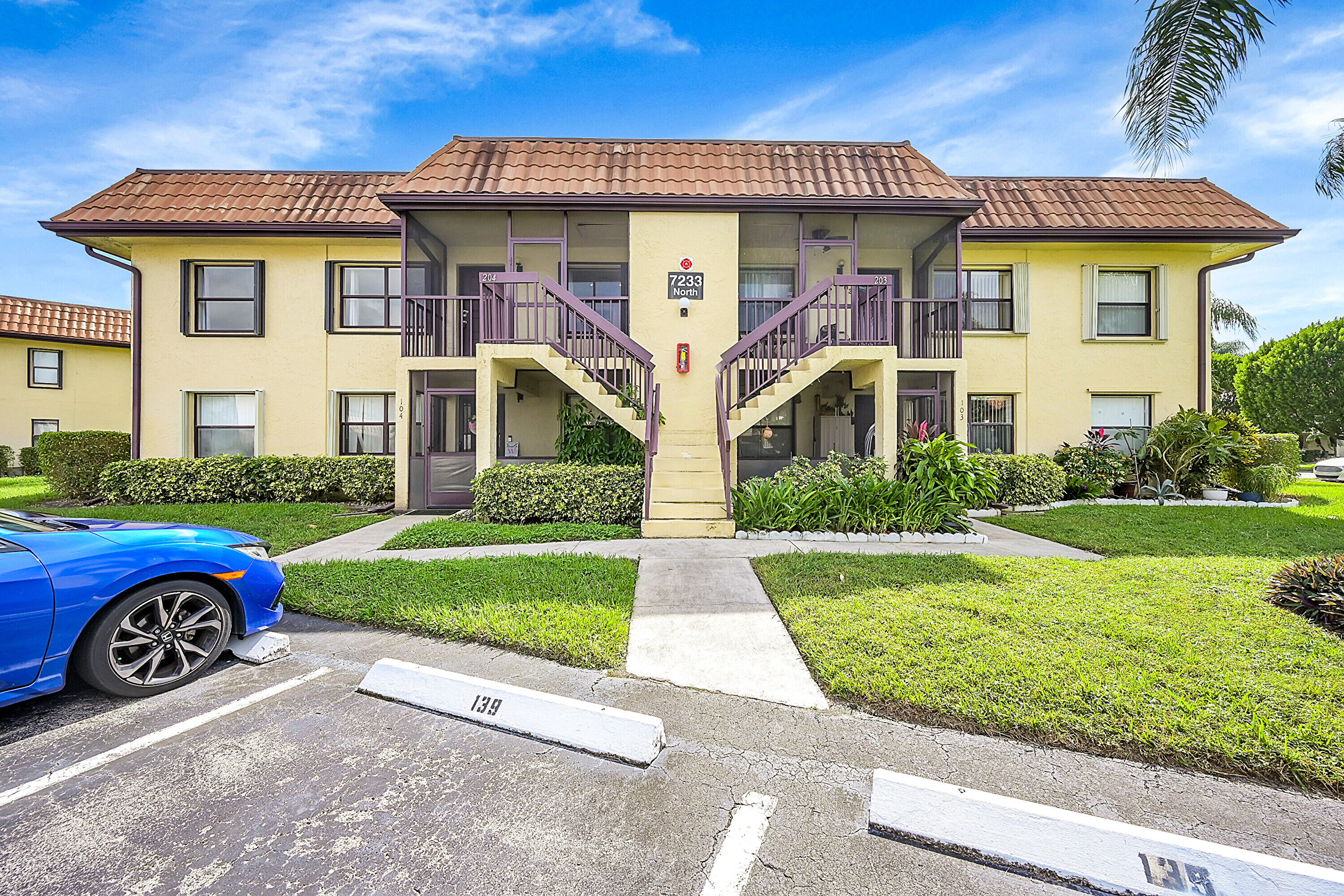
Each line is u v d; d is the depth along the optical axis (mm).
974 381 11992
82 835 2080
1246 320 20609
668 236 10172
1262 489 10914
